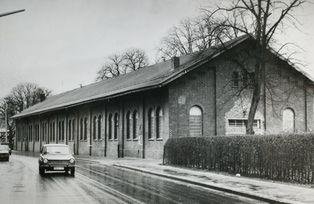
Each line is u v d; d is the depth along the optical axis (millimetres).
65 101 61281
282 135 20078
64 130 63469
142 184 20406
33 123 79750
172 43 60781
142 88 36875
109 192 17203
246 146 22828
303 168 18781
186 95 36906
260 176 21703
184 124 36688
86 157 47781
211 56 34281
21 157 52125
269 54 33156
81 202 14492
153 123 39094
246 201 15062
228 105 38094
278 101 39406
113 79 57844
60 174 26141
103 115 49875
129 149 43406
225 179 21438
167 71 38656
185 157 29484
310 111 40812
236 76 38344
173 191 17688
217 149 25594
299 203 13930
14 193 16969
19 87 123062
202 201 14930
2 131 120375
